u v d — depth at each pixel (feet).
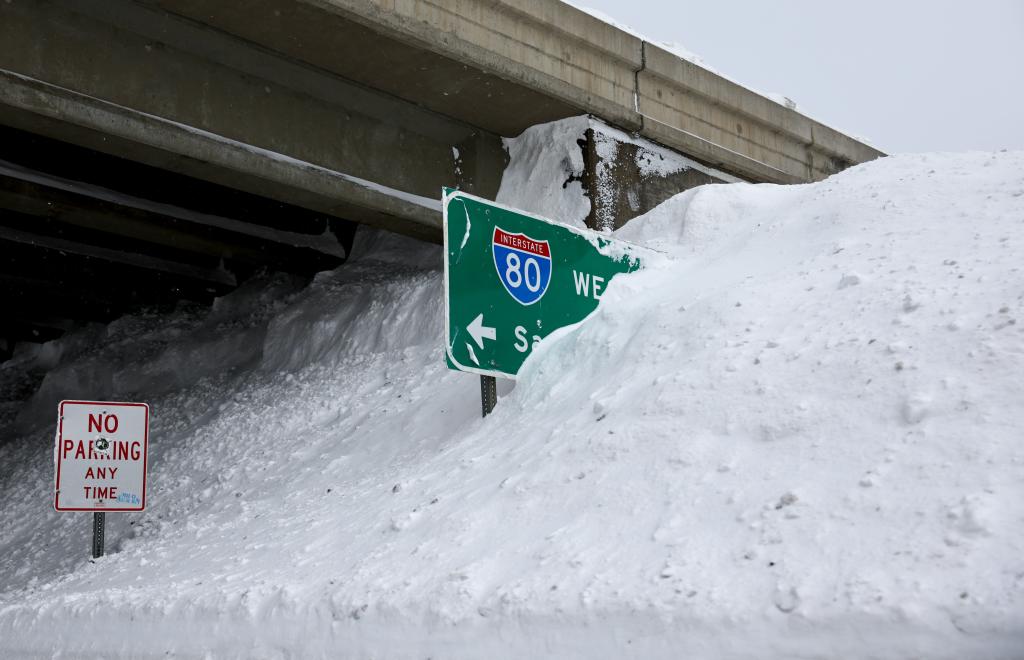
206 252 51.08
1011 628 10.09
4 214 47.11
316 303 46.83
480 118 41.63
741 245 26.78
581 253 29.01
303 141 37.70
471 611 14.46
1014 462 12.99
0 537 40.22
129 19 33.04
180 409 46.01
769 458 15.60
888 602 11.03
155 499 35.78
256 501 29.48
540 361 26.32
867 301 19.20
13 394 63.05
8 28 30.83
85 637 21.33
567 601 13.58
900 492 13.28
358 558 18.56
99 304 62.44
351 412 35.12
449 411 28.91
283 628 16.87
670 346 21.59
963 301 17.61
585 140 40.98
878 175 26.91
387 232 51.29
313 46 35.42
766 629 11.55
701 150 45.11
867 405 15.76
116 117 32.58
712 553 13.60
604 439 18.40
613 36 41.75
